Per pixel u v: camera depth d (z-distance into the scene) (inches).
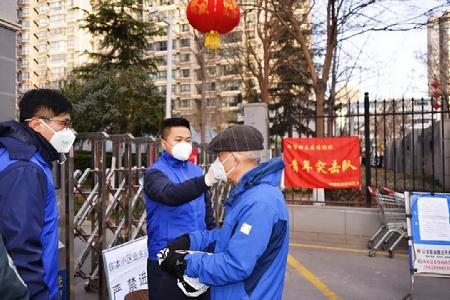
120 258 128.8
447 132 393.1
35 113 73.5
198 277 69.1
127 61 661.9
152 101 589.0
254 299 67.3
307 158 279.4
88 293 169.2
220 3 183.5
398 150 745.0
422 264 158.1
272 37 563.5
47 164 71.6
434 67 654.5
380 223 256.4
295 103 759.1
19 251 59.7
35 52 2492.6
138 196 168.7
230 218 71.1
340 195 334.3
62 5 2428.6
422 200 161.8
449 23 359.9
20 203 61.2
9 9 185.0
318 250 249.1
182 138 107.8
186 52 1966.0
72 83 669.9
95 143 152.3
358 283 187.6
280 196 71.5
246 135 75.7
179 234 102.0
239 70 714.8
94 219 166.4
